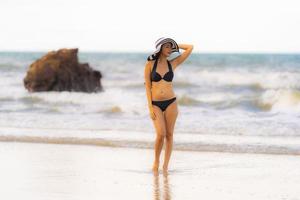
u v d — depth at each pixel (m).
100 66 59.97
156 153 13.71
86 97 34.81
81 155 15.80
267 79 38.72
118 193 11.30
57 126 21.86
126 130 20.73
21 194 11.12
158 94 13.35
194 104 31.16
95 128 21.25
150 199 10.82
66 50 38.88
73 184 12.10
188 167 14.21
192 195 11.16
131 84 42.66
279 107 30.11
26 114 26.19
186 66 49.97
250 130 20.33
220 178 12.84
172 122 13.55
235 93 35.59
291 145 17.06
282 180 12.58
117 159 15.23
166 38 13.04
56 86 38.19
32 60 67.81
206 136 19.06
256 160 15.07
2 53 88.00
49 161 14.86
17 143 17.94
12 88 41.19
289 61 54.19
